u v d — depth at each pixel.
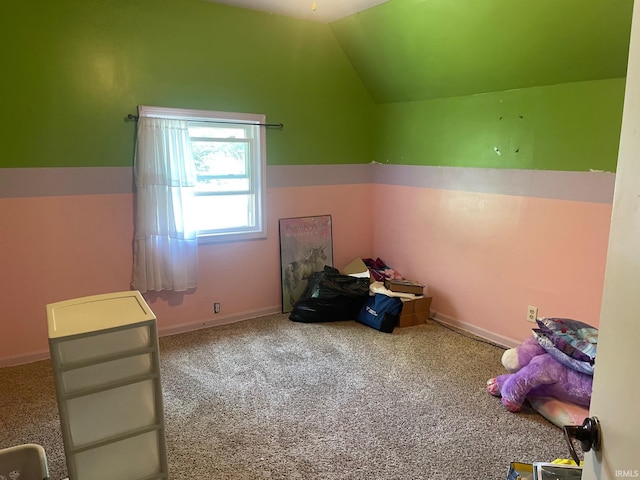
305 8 3.49
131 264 3.37
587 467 0.93
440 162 3.79
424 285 4.10
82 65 3.01
